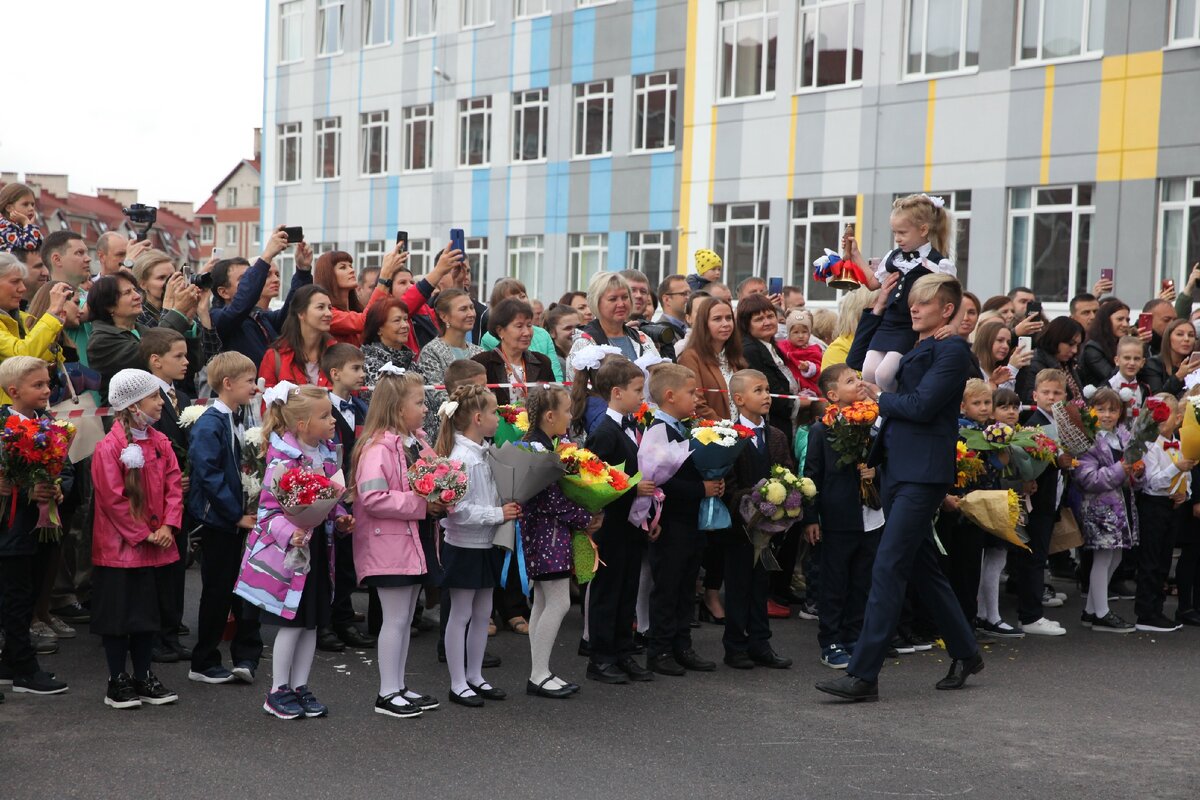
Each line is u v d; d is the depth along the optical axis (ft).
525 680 21.15
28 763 16.05
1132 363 30.63
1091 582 27.02
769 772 16.25
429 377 25.49
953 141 62.80
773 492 21.59
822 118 68.85
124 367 22.82
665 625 21.91
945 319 20.06
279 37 109.91
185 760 16.30
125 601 18.31
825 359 28.14
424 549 19.36
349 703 19.34
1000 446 24.32
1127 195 56.39
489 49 91.66
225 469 19.94
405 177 99.04
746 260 74.08
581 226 85.35
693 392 21.54
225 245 240.73
